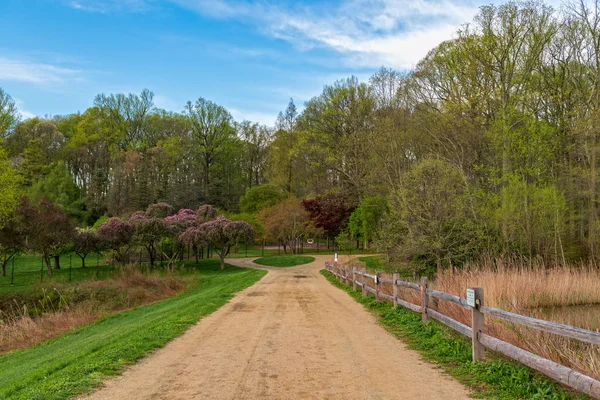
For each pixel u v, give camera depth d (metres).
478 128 29.50
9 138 69.69
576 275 16.19
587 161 27.34
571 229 26.56
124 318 19.45
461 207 22.16
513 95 28.28
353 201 57.66
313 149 56.62
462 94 30.98
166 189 79.25
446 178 22.34
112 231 43.72
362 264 32.44
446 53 31.88
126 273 33.72
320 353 8.01
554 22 27.58
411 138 36.25
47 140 79.25
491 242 22.64
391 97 42.81
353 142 52.03
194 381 6.36
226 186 85.94
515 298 9.97
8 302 28.27
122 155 78.06
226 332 10.22
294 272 37.91
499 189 25.72
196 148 82.81
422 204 22.09
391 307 13.20
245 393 5.78
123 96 87.12
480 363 6.72
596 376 5.40
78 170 83.75
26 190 61.75
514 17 27.64
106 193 76.00
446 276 14.32
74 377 6.62
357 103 53.44
